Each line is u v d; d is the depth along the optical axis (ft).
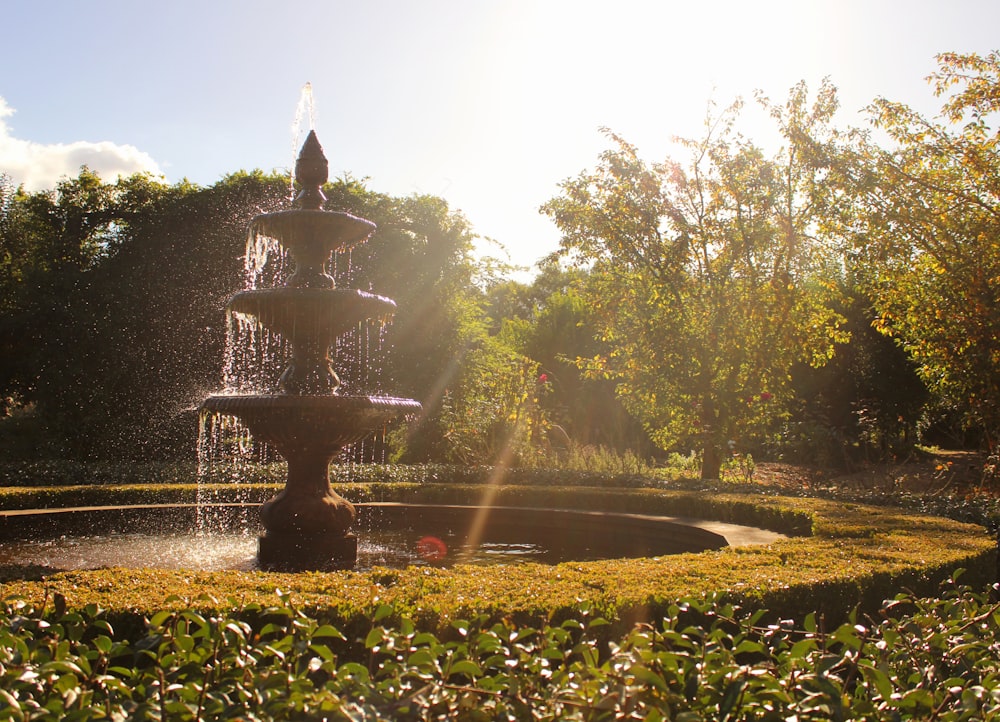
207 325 49.32
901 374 57.06
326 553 20.33
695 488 32.37
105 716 6.09
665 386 38.63
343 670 6.77
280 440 20.13
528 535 28.32
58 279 47.91
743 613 11.63
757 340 37.35
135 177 52.95
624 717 6.14
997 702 7.16
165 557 21.01
